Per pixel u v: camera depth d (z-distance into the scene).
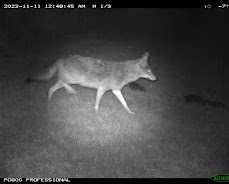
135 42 9.13
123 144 3.22
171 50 9.23
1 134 2.97
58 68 3.52
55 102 3.74
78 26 9.31
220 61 9.17
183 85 5.96
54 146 2.95
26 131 3.08
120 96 3.79
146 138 3.45
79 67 3.43
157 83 5.50
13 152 2.77
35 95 3.87
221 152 3.66
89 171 2.74
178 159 3.23
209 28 13.07
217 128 4.34
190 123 4.14
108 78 3.56
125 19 12.32
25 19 7.37
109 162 2.91
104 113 3.74
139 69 3.66
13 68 4.68
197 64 8.29
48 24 8.10
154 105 4.41
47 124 3.28
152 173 2.91
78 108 3.73
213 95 5.96
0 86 3.94
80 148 3.01
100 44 7.79
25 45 6.22
